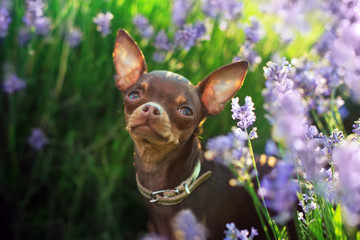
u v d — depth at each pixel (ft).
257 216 1.89
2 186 2.50
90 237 2.47
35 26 2.34
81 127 2.55
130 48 1.86
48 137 2.53
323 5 2.01
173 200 1.79
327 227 1.36
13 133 2.42
